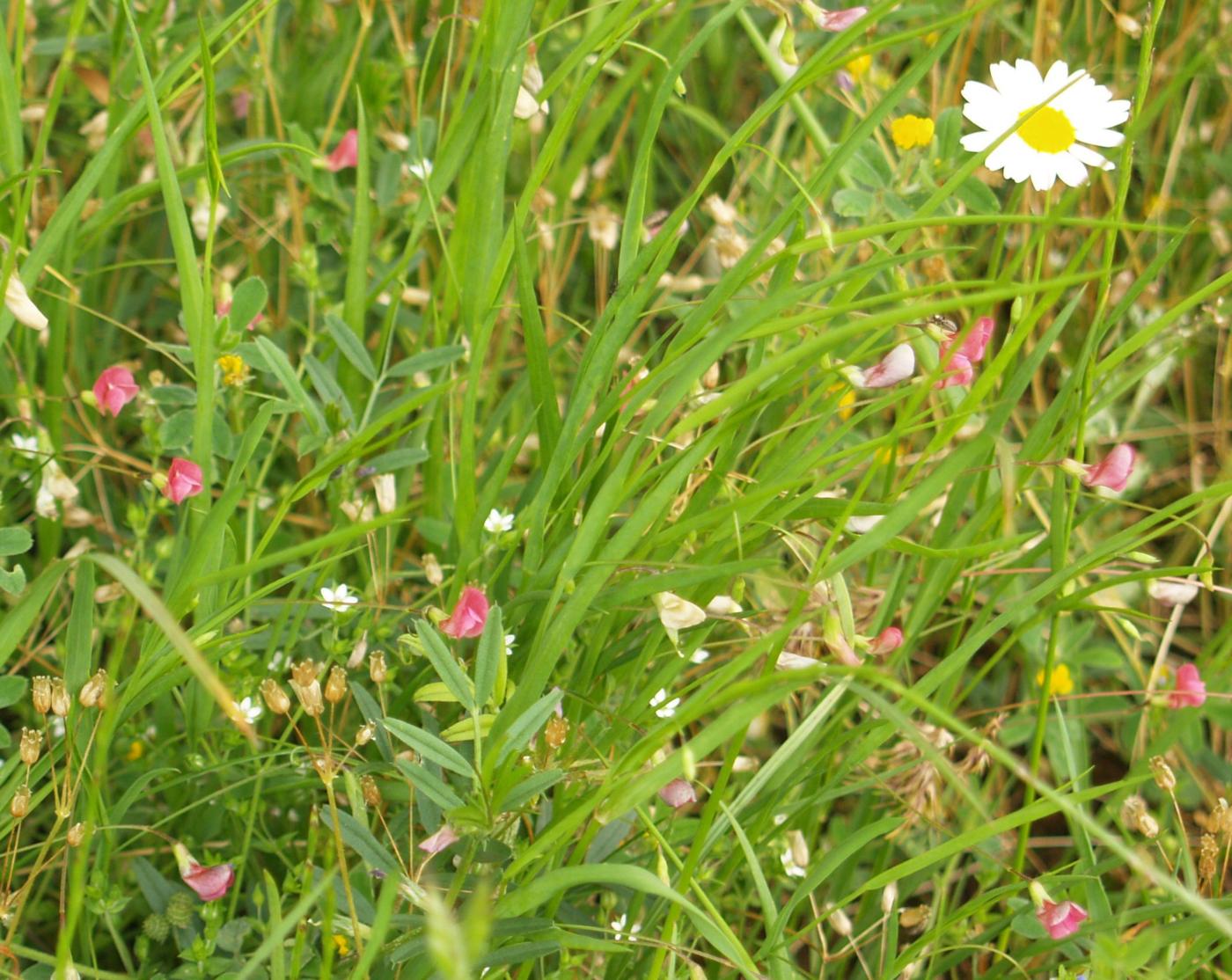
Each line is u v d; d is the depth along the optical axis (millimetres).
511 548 578
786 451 570
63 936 497
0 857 564
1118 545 557
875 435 687
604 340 553
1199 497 551
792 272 573
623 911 605
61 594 634
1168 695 608
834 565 518
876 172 620
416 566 659
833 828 628
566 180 709
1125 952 498
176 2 699
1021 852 596
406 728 519
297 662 609
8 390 624
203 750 590
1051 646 587
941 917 609
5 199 601
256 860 596
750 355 572
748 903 614
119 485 678
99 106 700
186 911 562
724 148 550
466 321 603
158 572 642
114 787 602
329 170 658
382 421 549
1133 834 642
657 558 573
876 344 608
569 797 557
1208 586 574
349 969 549
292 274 651
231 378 602
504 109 580
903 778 625
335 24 718
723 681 513
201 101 669
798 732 550
